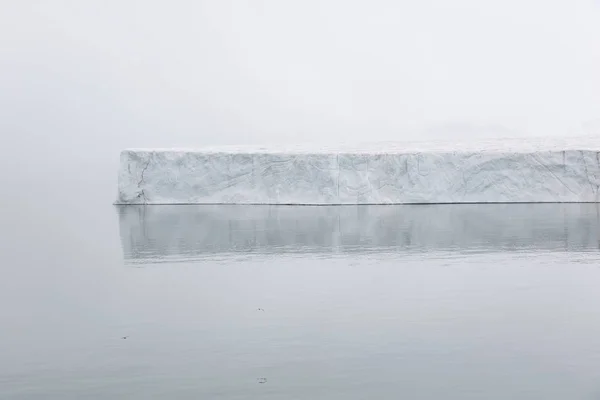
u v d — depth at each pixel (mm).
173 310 17703
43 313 17609
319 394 11852
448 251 26047
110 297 19344
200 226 34250
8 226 38062
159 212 40625
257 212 39031
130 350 14367
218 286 20578
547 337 14711
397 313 16891
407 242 28312
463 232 30469
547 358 13391
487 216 35469
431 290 19422
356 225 33344
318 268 23188
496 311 16938
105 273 23094
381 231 31391
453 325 15742
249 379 12578
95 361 13688
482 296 18547
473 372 12719
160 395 11914
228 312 17359
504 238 28625
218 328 15891
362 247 27406
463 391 11852
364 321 16219
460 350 13961
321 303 18125
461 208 39125
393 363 13273
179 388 12211
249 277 21891
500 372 12695
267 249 27406
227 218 36812
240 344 14633
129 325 16328
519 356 13531
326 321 16297
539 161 40500
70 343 14906
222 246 28344
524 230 30516
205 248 27938
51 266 24688
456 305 17609
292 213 38281
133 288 20531
